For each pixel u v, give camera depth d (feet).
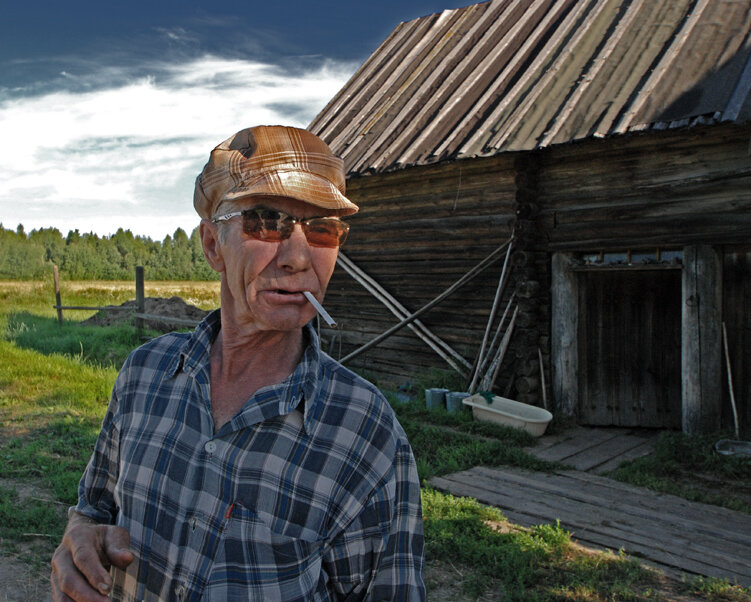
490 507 16.56
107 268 328.29
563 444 23.59
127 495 3.52
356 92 37.60
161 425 3.53
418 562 3.32
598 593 12.30
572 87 25.96
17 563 13.19
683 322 22.95
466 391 28.07
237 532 3.13
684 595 12.44
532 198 26.35
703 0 27.25
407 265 31.60
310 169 3.28
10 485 17.57
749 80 20.71
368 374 33.60
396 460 3.36
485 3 38.34
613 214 24.43
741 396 22.40
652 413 26.30
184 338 3.91
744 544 14.89
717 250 22.20
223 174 3.30
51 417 25.07
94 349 39.63
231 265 3.30
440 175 29.63
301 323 3.30
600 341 26.78
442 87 31.99
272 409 3.24
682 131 22.44
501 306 27.84
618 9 29.96
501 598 12.29
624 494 18.37
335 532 3.17
